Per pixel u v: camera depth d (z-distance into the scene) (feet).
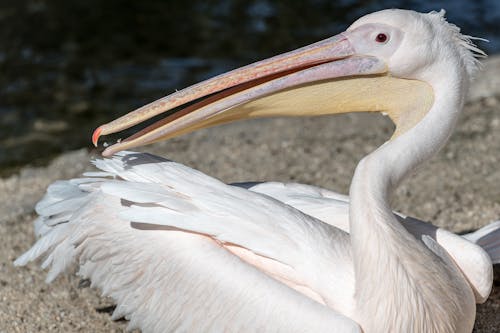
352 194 26.22
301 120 54.75
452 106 27.12
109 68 68.64
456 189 43.80
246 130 53.42
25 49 71.56
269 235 27.22
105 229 30.48
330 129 53.01
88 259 31.30
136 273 29.40
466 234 36.09
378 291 25.48
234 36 74.69
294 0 82.07
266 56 71.05
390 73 27.32
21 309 34.78
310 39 74.28
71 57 70.38
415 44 26.89
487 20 78.07
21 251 39.11
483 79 59.06
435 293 26.02
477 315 33.35
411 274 25.72
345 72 27.27
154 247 28.99
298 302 25.86
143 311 29.35
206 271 27.53
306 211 30.27
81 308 34.96
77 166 49.32
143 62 69.87
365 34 27.35
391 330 25.54
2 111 61.57
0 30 74.74
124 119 27.09
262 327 26.12
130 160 30.71
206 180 29.04
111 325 33.83
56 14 78.02
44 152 55.11
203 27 76.18
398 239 25.73
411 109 27.53
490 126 51.67
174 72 68.03
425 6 81.15
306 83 27.48
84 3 80.18
